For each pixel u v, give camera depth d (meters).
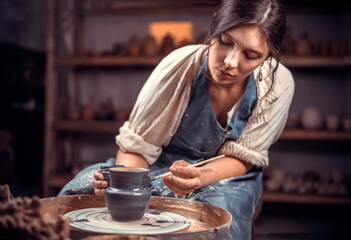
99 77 4.18
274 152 3.90
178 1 4.04
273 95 1.46
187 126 1.47
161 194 1.34
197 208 1.09
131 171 0.94
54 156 3.83
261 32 1.14
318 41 3.71
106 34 4.15
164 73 1.43
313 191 3.41
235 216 1.21
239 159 1.49
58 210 1.04
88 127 3.64
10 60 4.76
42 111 5.08
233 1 1.16
